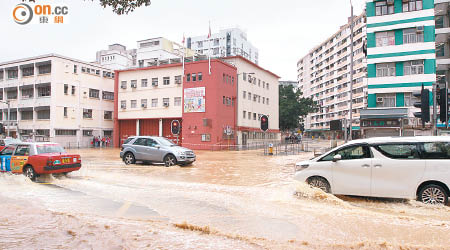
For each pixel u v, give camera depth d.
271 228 5.22
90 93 43.50
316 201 7.64
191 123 35.28
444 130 25.84
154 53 60.56
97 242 4.23
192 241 4.38
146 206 6.95
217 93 34.25
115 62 69.62
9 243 4.15
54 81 38.81
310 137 93.38
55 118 38.62
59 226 5.07
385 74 29.30
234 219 5.82
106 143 43.06
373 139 8.02
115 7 5.92
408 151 7.48
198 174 13.08
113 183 10.45
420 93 9.76
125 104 40.84
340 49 71.50
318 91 85.69
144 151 16.09
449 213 6.55
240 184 10.40
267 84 48.38
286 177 12.25
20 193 8.52
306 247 4.25
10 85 42.97
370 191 7.62
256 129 43.03
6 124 43.03
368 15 30.03
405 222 5.65
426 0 28.09
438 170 7.06
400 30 28.88
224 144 35.03
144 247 4.05
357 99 63.34
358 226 5.37
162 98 38.16
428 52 27.77
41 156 10.86
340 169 8.02
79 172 13.38
